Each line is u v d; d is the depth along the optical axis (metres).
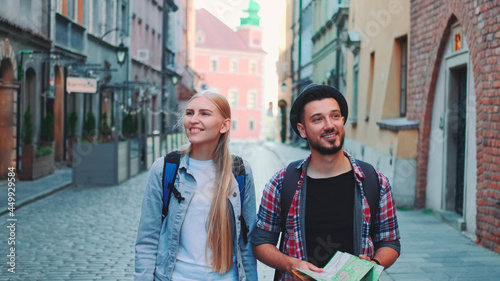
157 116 33.44
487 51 6.67
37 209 10.12
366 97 13.28
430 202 9.42
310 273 2.22
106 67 22.36
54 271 5.90
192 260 2.63
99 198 11.73
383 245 2.51
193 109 2.68
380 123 11.07
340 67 16.69
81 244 7.25
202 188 2.67
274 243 2.63
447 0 8.27
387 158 10.48
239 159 2.77
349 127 15.77
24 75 15.12
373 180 2.46
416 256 6.34
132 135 22.64
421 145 9.57
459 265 5.94
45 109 16.98
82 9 19.94
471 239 7.22
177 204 2.64
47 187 12.80
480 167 6.95
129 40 26.09
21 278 5.61
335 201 2.44
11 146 13.98
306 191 2.47
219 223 2.62
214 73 64.94
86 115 19.53
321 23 19.38
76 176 13.65
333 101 2.42
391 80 11.30
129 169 15.80
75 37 18.91
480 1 6.88
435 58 8.92
